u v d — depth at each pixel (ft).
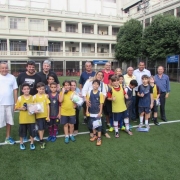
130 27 98.94
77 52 115.65
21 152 12.53
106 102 16.83
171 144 13.80
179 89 47.06
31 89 14.49
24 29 102.94
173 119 20.62
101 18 118.73
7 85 13.32
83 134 16.08
